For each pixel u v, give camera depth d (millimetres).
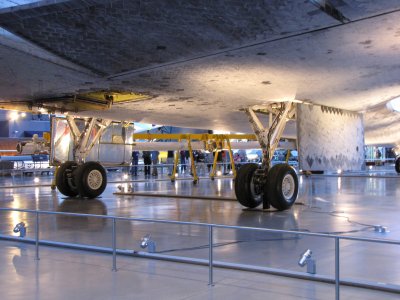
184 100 9383
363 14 4648
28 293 4047
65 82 7418
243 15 4625
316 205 10516
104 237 6684
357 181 19000
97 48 5598
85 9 4418
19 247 6008
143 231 7094
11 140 32625
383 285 3973
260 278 4398
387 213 9023
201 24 4863
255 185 9844
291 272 4426
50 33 5051
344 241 6078
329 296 3846
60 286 4242
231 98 9203
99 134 12945
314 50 5906
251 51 5867
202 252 5531
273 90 8484
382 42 5633
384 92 9297
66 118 12508
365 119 13570
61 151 13375
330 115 10734
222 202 11695
